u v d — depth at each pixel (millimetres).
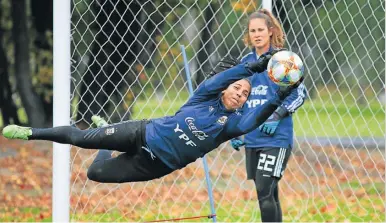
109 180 22016
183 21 49344
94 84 32781
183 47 26266
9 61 79250
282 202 35031
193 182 38125
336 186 38844
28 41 68812
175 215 32250
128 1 31422
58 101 25812
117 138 21266
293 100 23750
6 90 73500
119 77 33375
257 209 32906
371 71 38406
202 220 31312
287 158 24391
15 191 40031
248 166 24750
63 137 21609
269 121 23734
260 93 24031
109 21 29078
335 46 37156
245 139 24641
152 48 39594
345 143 45344
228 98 20812
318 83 37500
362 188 34312
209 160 40656
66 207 26094
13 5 67688
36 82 73438
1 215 33094
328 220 31172
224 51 42281
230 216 31984
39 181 43688
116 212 31875
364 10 34875
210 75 23172
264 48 24016
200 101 20938
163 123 21078
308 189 38156
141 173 21734
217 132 20938
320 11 34406
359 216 31797
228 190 37031
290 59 20188
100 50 29250
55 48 25766
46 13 71188
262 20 23922
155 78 50375
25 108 69938
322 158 42594
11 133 21641
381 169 42438
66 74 25844
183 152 21078
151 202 32094
